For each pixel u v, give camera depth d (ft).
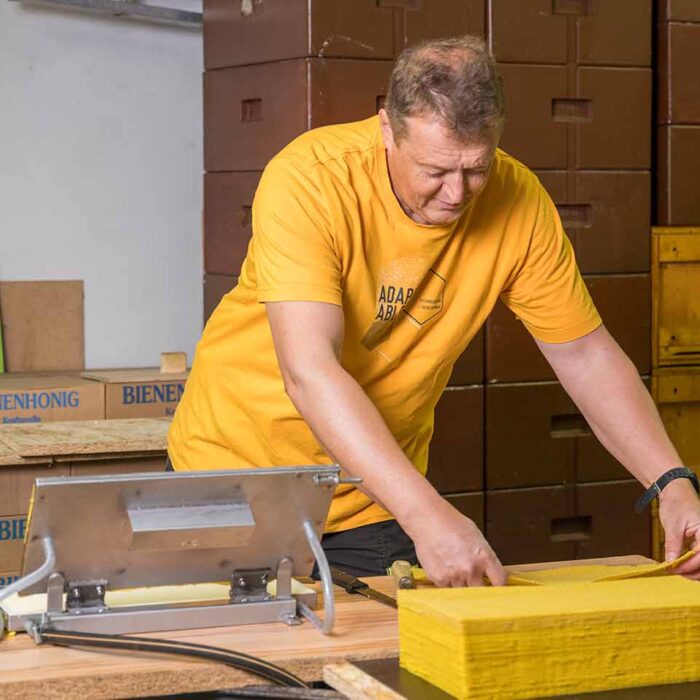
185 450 7.84
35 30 14.19
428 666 4.94
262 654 5.24
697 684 4.99
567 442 12.40
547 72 12.06
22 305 14.26
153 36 14.76
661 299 12.94
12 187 14.23
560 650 4.82
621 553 12.77
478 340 11.93
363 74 11.07
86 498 5.23
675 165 12.94
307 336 6.25
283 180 6.59
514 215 7.18
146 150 14.82
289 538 5.66
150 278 14.93
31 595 5.64
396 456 5.85
